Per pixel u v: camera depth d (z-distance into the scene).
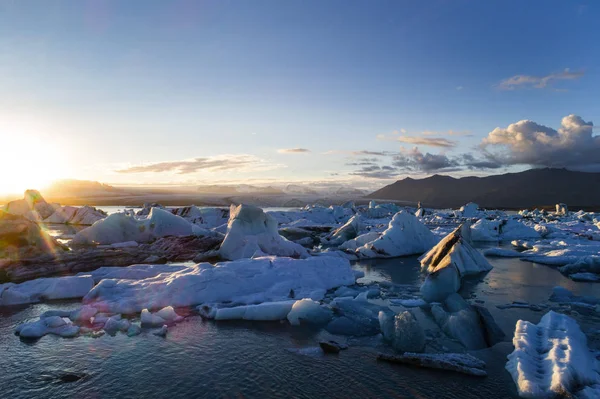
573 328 8.68
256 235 19.89
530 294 13.34
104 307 10.84
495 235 33.69
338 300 11.74
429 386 6.74
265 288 12.88
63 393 6.45
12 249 17.80
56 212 50.34
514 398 6.34
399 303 12.19
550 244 25.72
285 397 6.32
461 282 14.77
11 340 8.78
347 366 7.53
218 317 10.30
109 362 7.64
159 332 9.18
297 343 8.76
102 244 26.06
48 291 12.19
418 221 24.56
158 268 14.79
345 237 28.39
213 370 7.31
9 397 6.34
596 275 16.25
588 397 5.93
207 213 42.00
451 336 9.23
